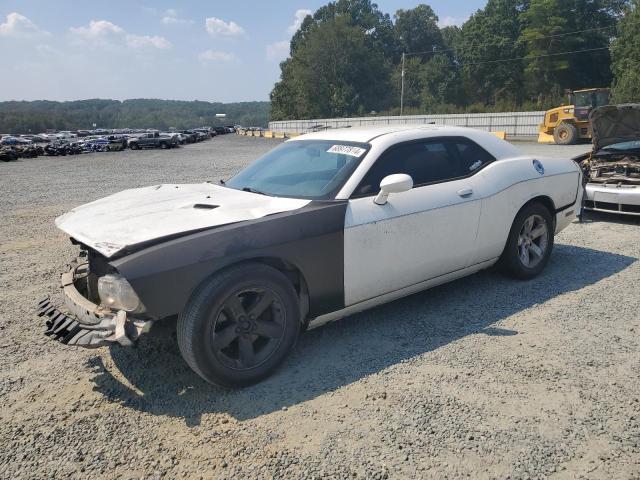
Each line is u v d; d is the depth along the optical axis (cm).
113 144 3588
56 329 289
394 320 392
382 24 10931
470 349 341
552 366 315
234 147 3681
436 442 247
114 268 294
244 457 241
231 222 308
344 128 455
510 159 454
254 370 302
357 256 340
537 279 476
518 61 7012
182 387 305
